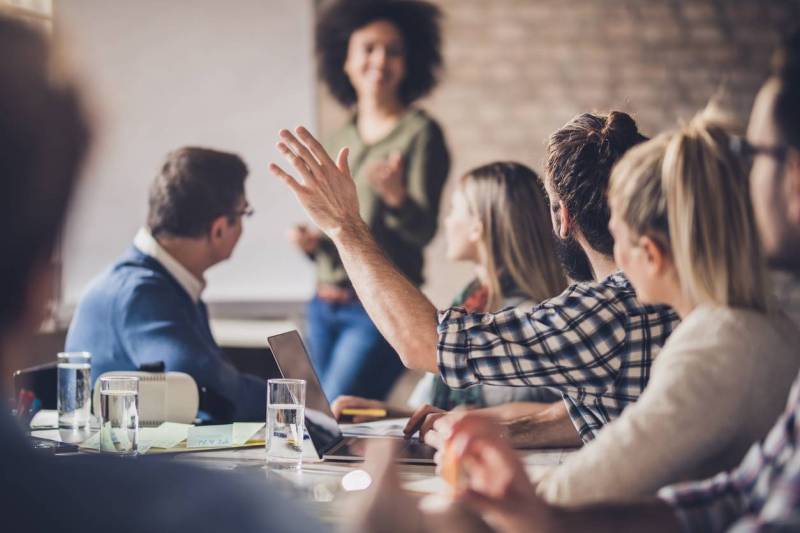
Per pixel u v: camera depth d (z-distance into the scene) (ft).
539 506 4.12
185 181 9.02
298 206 18.84
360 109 17.08
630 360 5.81
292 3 18.54
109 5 18.16
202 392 7.89
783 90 4.78
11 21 3.16
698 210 4.53
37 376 7.73
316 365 15.57
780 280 16.29
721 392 4.43
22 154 3.02
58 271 3.23
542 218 9.26
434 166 16.49
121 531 2.62
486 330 5.96
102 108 3.28
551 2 19.69
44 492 2.65
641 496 4.46
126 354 8.75
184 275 9.11
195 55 18.54
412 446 6.71
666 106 19.79
